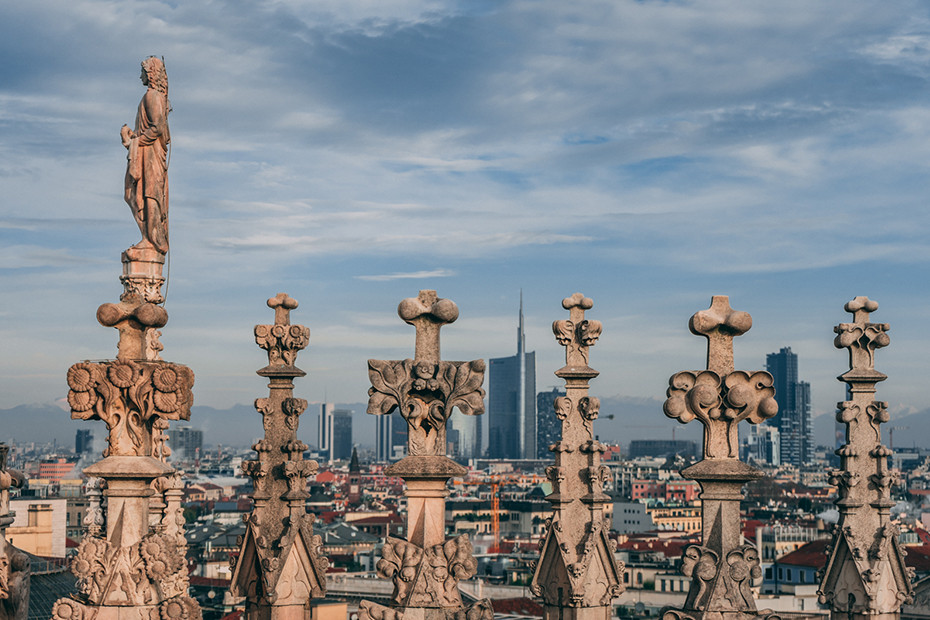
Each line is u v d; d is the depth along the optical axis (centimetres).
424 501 906
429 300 916
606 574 1052
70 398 809
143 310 810
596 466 1059
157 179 995
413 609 891
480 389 898
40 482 10225
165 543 812
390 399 903
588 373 1074
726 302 894
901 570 1020
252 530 1130
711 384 881
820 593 1041
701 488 880
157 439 1334
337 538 12556
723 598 865
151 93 995
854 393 1038
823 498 13212
